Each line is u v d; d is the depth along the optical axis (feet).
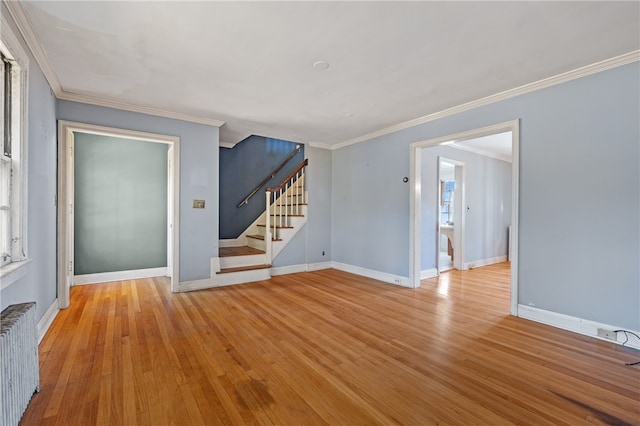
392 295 13.14
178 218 13.42
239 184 20.29
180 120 13.47
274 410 5.57
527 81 9.85
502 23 6.79
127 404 5.67
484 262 20.70
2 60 6.53
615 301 8.48
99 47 7.81
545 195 9.85
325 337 8.75
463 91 10.67
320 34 7.23
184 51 8.02
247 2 6.08
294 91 10.68
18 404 5.02
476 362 7.34
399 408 5.64
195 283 13.88
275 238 17.47
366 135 16.71
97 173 14.80
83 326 9.40
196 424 5.19
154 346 8.07
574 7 6.22
